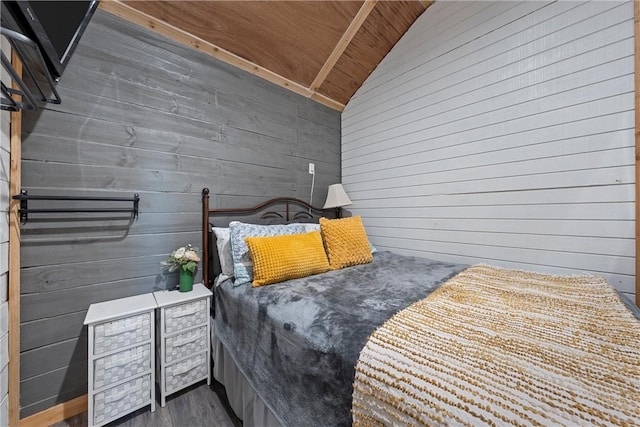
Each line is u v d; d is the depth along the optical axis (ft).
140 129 5.32
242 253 5.36
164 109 5.66
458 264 6.34
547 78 5.43
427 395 1.91
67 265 4.51
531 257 5.66
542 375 1.93
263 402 3.62
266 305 4.04
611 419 1.52
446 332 2.67
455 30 6.85
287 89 8.24
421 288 4.44
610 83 4.75
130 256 5.19
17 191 3.99
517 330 2.68
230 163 6.81
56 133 4.41
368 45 8.03
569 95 5.17
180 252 5.36
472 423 1.64
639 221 4.49
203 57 6.29
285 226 6.47
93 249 4.78
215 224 6.47
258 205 7.38
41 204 4.26
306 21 6.74
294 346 3.24
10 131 3.90
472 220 6.57
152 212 5.48
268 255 4.99
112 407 4.12
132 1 5.08
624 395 1.71
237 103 6.97
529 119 5.67
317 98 9.09
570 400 1.68
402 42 8.08
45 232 4.31
